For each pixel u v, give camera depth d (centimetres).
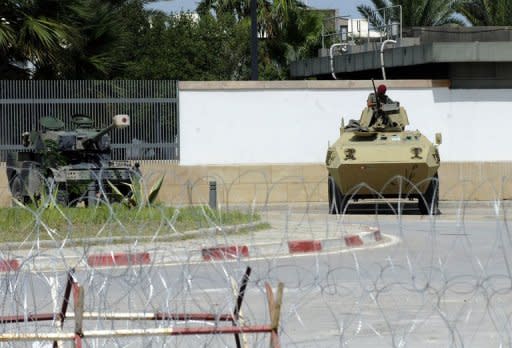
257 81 7306
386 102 6294
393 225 5234
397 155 5881
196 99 7238
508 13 12469
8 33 7175
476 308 2738
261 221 5019
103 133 6038
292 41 12206
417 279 3262
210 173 7238
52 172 5969
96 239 3500
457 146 7412
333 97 7369
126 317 1989
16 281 2256
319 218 5644
